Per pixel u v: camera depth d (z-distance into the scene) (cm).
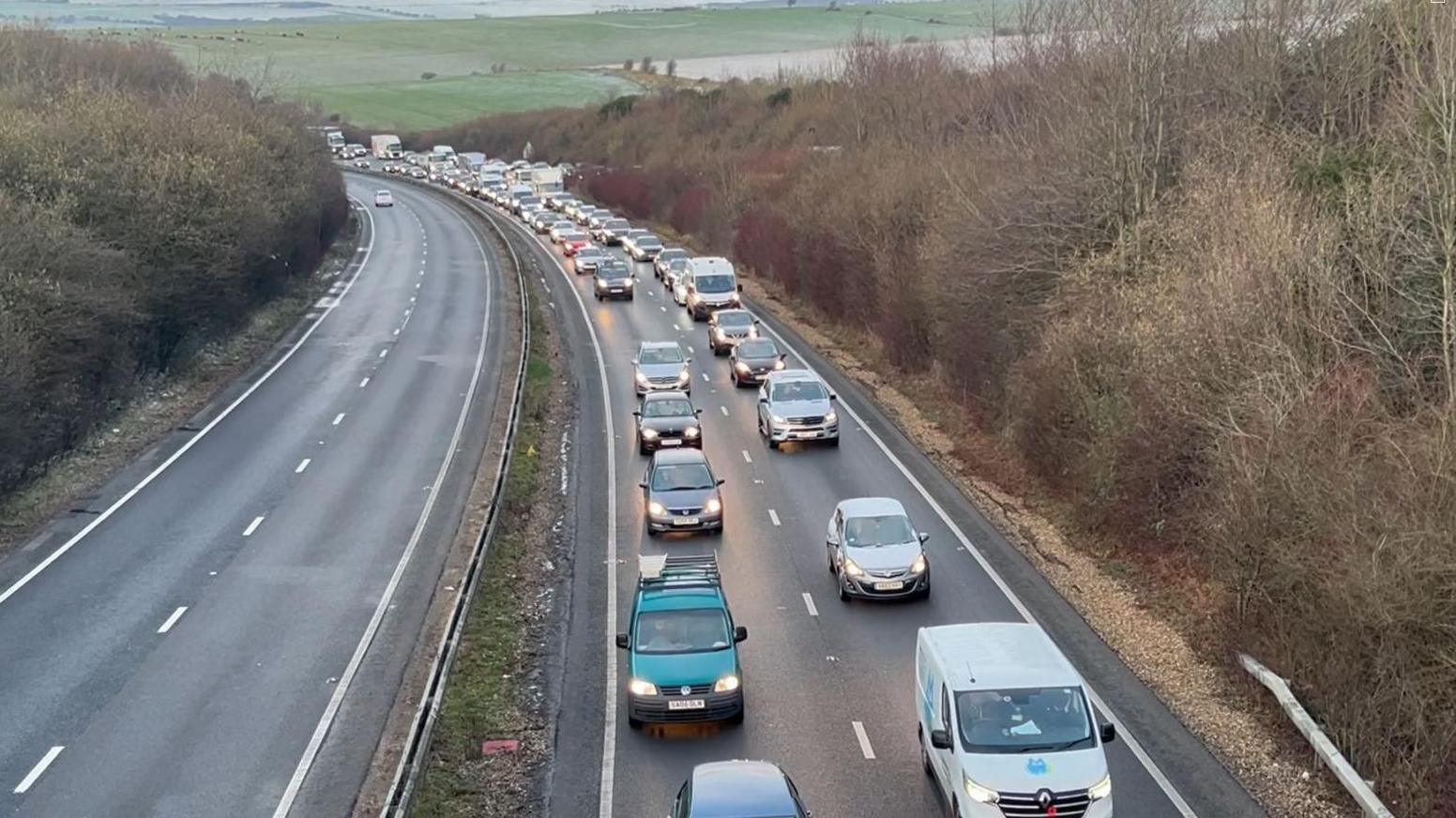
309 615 2625
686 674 2067
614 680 2302
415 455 3916
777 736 2053
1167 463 2686
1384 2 3659
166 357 5028
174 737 2083
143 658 2409
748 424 4281
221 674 2333
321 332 6209
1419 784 1719
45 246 3866
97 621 2597
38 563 2958
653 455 3747
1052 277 3750
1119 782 1853
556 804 1861
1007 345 3784
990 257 3919
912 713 2123
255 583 2814
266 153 7300
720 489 3519
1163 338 2733
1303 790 1822
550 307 7019
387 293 7512
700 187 10338
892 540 2677
